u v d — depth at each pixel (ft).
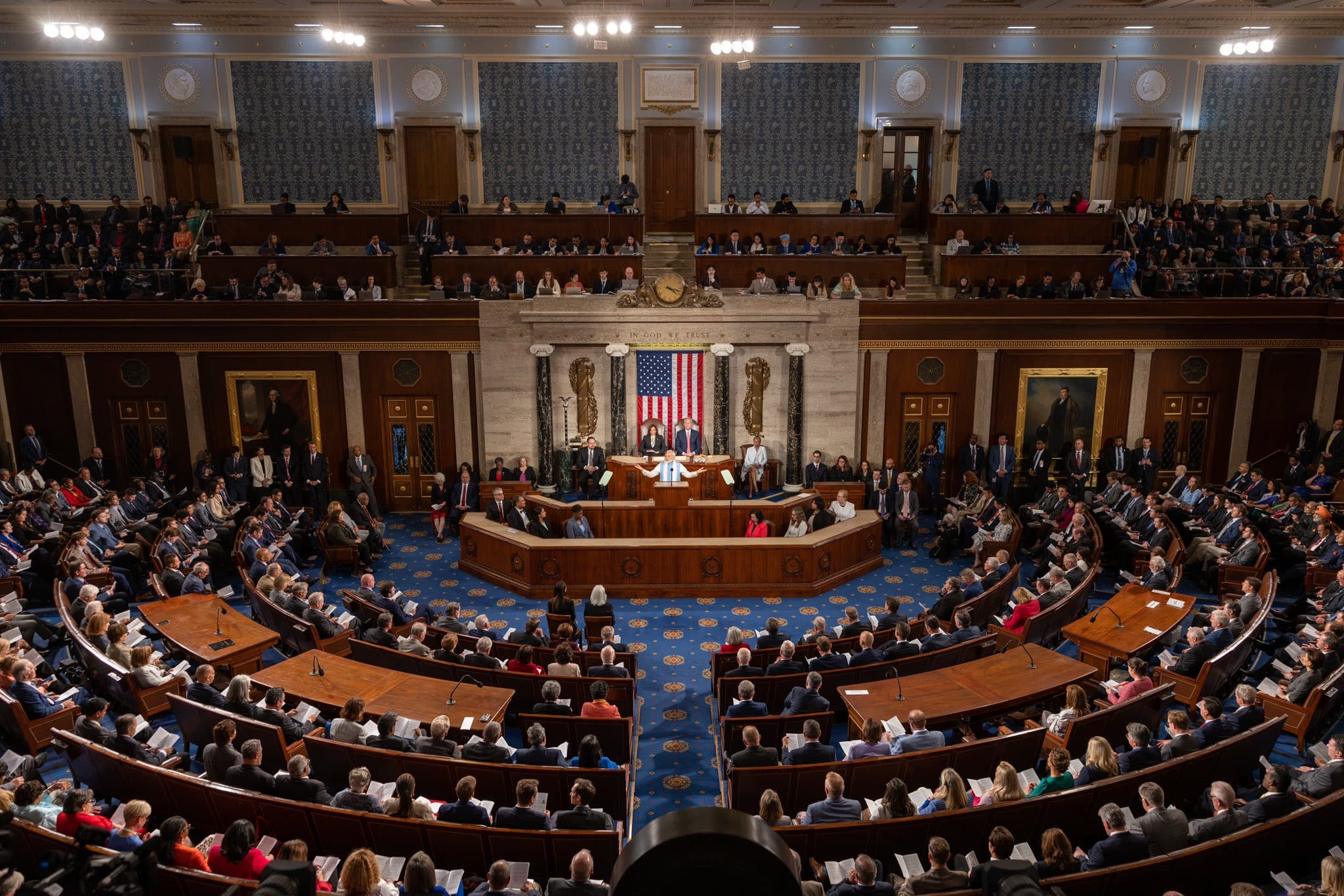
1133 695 34.40
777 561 53.52
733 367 66.49
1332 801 25.16
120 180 78.74
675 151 79.36
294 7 73.36
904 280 70.38
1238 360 67.00
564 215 73.31
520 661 37.40
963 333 66.23
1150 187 80.74
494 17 75.61
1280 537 53.98
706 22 76.38
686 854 6.07
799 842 25.23
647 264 74.84
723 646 43.88
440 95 77.77
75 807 24.53
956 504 61.57
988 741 30.25
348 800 26.50
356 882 20.08
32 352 64.69
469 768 29.25
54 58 76.48
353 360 65.72
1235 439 68.18
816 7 73.97
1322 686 33.76
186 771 33.37
